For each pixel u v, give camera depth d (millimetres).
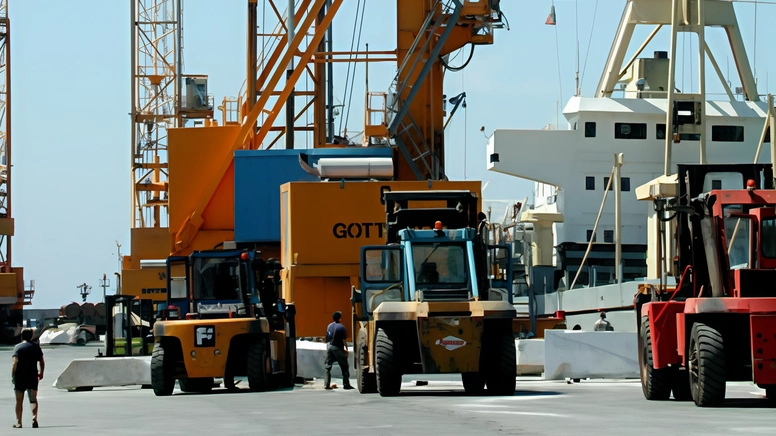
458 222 39781
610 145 97500
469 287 36125
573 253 93500
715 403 29062
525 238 88750
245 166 67750
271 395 40094
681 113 96438
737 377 29562
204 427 26938
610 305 68188
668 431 22781
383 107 77750
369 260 37562
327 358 43125
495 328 35875
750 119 97375
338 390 42344
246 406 34469
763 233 29594
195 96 146250
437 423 26000
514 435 22609
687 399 32844
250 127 74688
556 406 30906
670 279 63281
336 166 60875
